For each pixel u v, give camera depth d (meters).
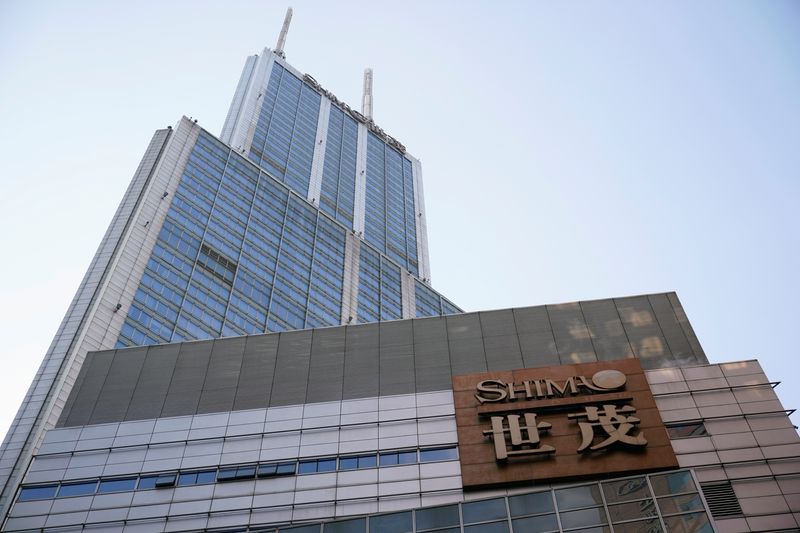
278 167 172.25
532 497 36.88
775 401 46.03
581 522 35.09
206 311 114.00
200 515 45.44
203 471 48.06
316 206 171.88
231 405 52.22
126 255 106.81
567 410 47.19
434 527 37.09
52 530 45.50
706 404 46.62
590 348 52.16
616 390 47.81
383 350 54.56
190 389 53.81
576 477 43.22
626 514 34.94
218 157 145.25
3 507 66.12
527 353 52.44
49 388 80.56
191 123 145.00
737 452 43.41
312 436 49.22
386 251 184.12
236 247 131.50
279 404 51.75
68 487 48.00
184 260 117.50
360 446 48.06
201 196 132.25
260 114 182.75
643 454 43.66
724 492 41.31
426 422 48.75
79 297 96.38
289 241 147.50
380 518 38.53
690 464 43.06
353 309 149.50
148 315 102.38
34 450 72.69
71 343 87.38
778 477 41.69
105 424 51.91
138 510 46.12
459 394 49.94
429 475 45.38
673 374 48.94
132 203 117.94
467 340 54.09
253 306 125.19
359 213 186.38
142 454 49.56
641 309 54.69
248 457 48.50
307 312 137.00
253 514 45.06
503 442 45.34
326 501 45.12
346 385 52.38
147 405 53.00
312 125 198.75
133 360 56.78
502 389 49.31
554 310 55.41
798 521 39.12
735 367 48.78
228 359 55.78
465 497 43.78
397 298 166.00
